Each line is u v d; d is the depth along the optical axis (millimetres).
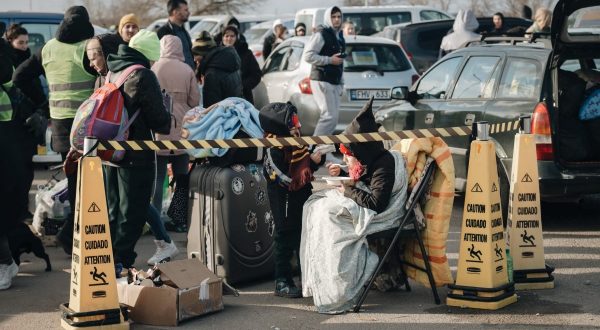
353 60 13633
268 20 26875
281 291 6668
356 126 6355
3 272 6980
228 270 6891
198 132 7020
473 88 9227
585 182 8203
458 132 6336
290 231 6617
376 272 6258
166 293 5992
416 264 6559
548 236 8414
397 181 6246
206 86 9359
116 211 6770
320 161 6605
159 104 6512
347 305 6250
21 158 6980
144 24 49875
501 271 6328
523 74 8625
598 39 8352
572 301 6391
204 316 6195
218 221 6887
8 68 6957
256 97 14812
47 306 6523
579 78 8719
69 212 8375
